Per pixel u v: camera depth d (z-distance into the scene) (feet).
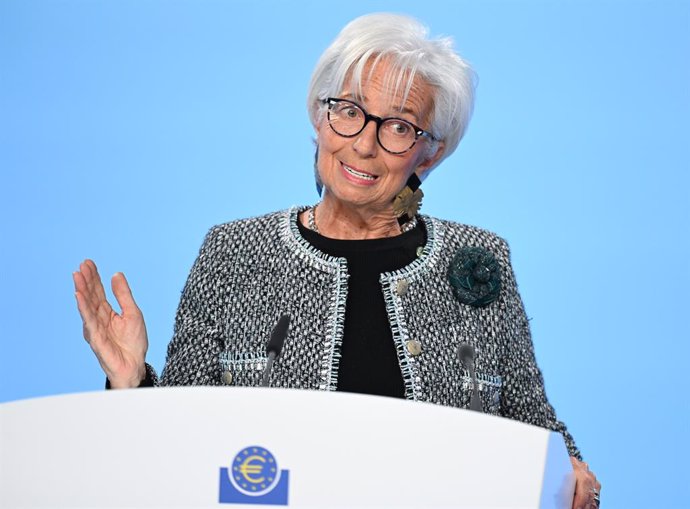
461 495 13.15
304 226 22.12
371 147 20.45
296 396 13.19
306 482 13.09
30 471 13.29
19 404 13.38
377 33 20.61
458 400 20.98
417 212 22.75
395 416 13.19
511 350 21.95
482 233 22.75
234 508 13.09
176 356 21.31
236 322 21.29
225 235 22.18
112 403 13.29
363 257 21.66
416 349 20.84
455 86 20.98
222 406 13.20
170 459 13.19
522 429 13.24
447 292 21.67
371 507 13.08
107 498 13.20
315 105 21.42
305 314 21.07
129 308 19.54
